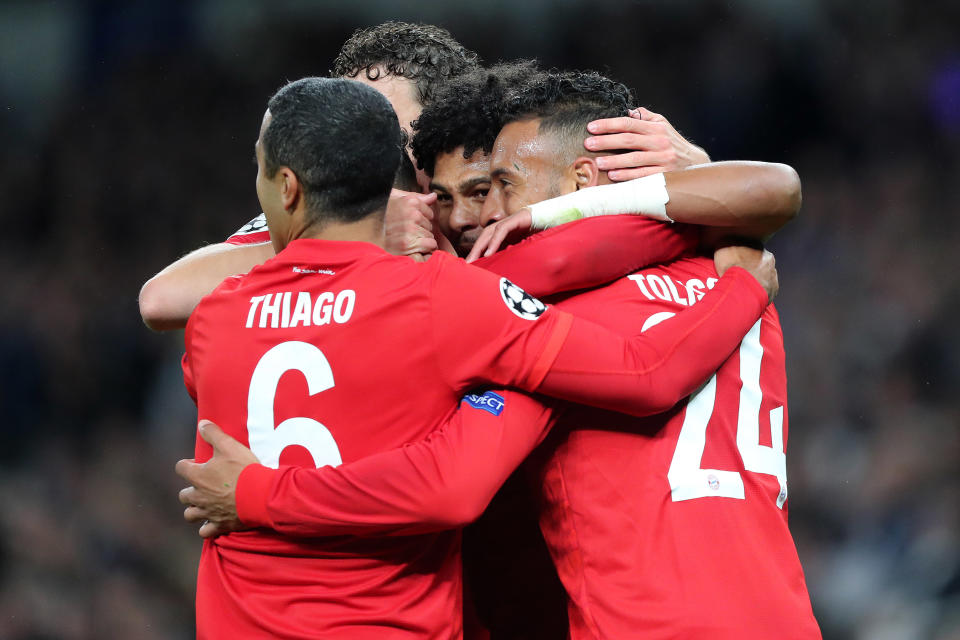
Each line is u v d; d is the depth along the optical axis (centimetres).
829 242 3922
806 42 4241
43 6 4350
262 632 785
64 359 3669
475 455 762
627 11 4256
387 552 791
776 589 836
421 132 1016
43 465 3353
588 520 845
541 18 4241
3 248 4091
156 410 3516
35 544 2962
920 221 3941
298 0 4281
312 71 4272
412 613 791
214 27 4334
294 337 789
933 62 4209
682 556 823
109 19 4338
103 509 3134
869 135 4162
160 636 2855
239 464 790
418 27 1200
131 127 4300
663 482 841
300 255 810
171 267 966
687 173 882
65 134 4288
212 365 812
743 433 890
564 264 842
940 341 3522
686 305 890
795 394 3459
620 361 791
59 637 2784
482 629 1012
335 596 780
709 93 4206
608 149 910
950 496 2983
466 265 798
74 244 4109
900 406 3353
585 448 850
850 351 3562
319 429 783
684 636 801
